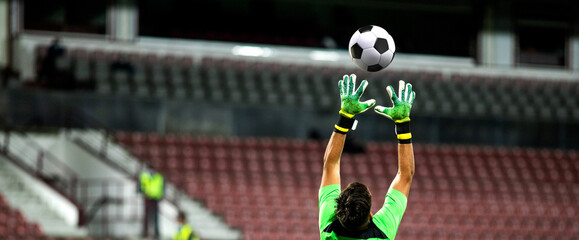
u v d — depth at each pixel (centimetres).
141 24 11156
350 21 11894
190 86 10481
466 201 9625
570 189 10394
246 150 9925
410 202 9400
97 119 9775
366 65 2112
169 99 10200
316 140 10575
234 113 10462
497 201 9756
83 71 10075
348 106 1712
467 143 11250
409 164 1711
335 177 1708
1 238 6575
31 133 8606
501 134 11394
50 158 8506
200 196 8638
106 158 8125
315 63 11544
